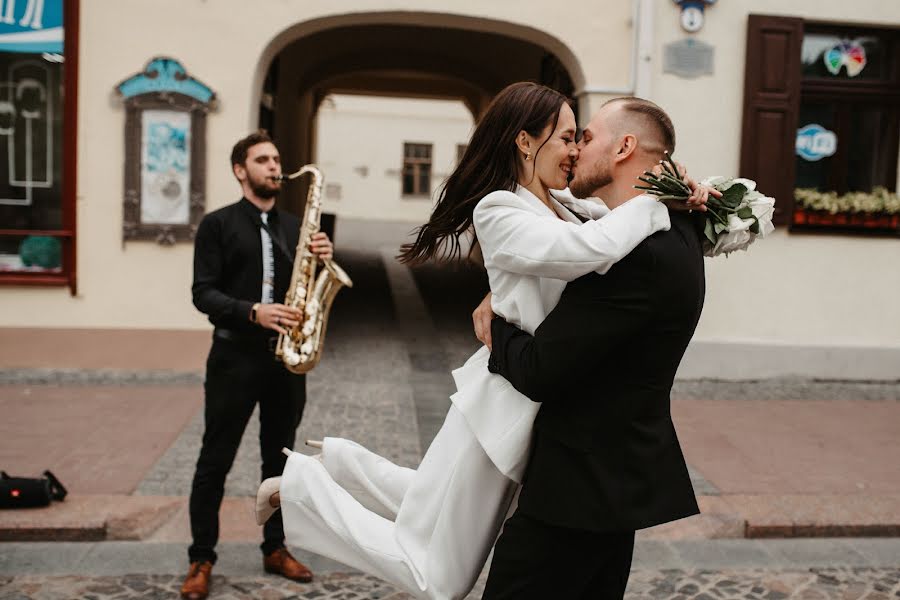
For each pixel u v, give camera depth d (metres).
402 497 2.16
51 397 6.43
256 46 7.46
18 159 7.43
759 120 7.78
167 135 7.38
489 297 1.95
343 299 10.63
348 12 7.54
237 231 3.49
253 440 5.50
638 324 1.74
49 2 7.26
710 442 5.88
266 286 3.52
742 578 3.86
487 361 1.99
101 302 7.45
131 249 7.44
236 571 3.74
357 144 25.58
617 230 1.71
